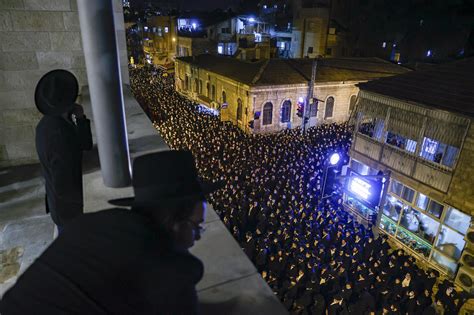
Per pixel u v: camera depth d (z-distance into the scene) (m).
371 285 12.07
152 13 77.94
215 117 31.09
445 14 38.53
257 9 55.50
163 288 1.18
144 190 1.29
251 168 19.94
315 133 27.78
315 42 43.88
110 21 2.64
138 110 5.68
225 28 50.19
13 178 5.53
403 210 15.59
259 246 13.15
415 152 14.64
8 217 4.58
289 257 12.50
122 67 7.19
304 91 28.55
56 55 5.73
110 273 1.12
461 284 13.10
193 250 2.39
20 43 5.43
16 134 5.79
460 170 12.97
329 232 14.64
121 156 3.13
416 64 34.66
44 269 1.16
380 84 16.58
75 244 1.20
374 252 14.30
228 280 2.14
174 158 1.34
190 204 1.31
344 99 30.98
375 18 44.31
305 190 18.42
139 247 1.19
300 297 10.88
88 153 4.38
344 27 43.78
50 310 1.08
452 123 13.05
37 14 5.42
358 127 17.64
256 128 27.34
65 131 2.74
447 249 13.84
